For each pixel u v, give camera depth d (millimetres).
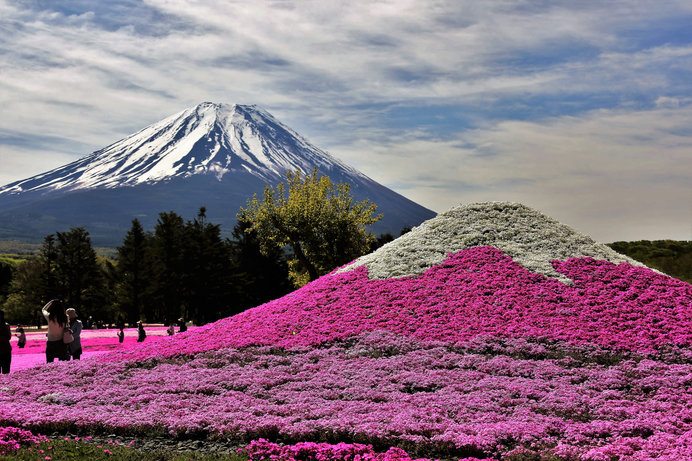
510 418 14828
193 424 14414
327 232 59719
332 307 27766
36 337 54781
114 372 21859
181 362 22906
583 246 32531
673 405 16016
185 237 94312
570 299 25906
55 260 100000
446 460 12492
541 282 27797
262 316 28734
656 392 17281
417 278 29859
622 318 23891
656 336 22016
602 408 15492
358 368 20266
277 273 93125
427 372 19344
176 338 28016
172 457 12469
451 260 31172
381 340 22984
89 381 20625
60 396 18172
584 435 13727
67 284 100812
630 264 30641
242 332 26328
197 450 13250
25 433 13508
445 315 25062
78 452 12484
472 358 20531
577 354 20750
